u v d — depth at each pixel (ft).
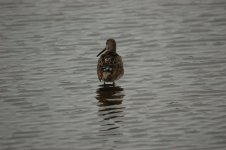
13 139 59.16
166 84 72.95
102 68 72.33
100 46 88.02
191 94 69.51
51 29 95.91
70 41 90.33
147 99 68.49
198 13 100.99
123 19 99.30
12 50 87.20
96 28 95.81
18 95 70.85
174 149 55.93
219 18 98.12
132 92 70.74
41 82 75.00
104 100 68.54
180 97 68.74
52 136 59.62
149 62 81.20
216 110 64.54
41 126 62.08
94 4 107.55
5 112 65.98
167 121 62.34
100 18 100.22
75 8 105.60
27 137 59.52
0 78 76.64
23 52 86.28
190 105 66.28
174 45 87.56
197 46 86.84
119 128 61.00
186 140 57.77
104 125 61.82
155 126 61.21
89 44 89.04
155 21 98.17
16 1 110.22
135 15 100.99
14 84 74.49
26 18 101.04
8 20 100.32
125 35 92.43
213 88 71.05
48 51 86.48
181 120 62.44
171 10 103.14
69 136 59.52
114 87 72.69
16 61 82.79
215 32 92.22
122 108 66.13
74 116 64.34
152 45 87.92
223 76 74.84
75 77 76.54
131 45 88.33
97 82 74.64
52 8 105.91
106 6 106.11
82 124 62.28
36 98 69.87
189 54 83.66
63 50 86.63
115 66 72.59
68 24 97.96
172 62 80.69
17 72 78.59
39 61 82.53
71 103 68.03
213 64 79.30
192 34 91.86
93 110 65.77
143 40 90.07
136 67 79.46
